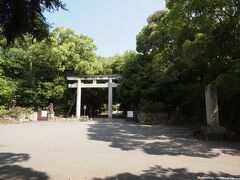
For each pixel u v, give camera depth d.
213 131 13.60
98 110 42.72
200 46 13.29
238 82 12.48
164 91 25.67
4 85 25.62
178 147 10.80
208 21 12.48
